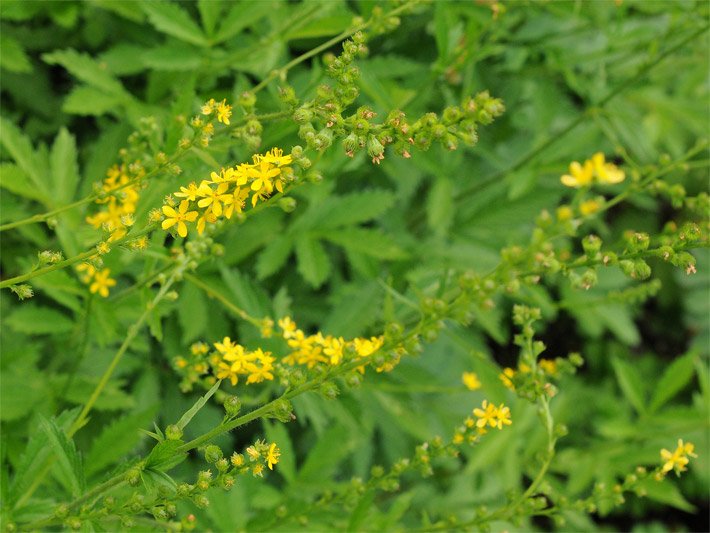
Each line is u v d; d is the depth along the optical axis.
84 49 0.83
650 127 1.03
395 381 0.76
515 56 0.89
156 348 0.78
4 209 0.73
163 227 0.59
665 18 1.02
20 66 0.74
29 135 0.82
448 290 0.72
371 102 0.77
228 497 0.72
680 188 0.69
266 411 0.59
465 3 0.77
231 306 0.68
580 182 0.56
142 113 0.76
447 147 0.59
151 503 0.59
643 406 0.93
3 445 0.64
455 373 0.96
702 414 0.91
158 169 0.63
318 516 0.72
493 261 0.90
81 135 0.84
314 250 0.76
